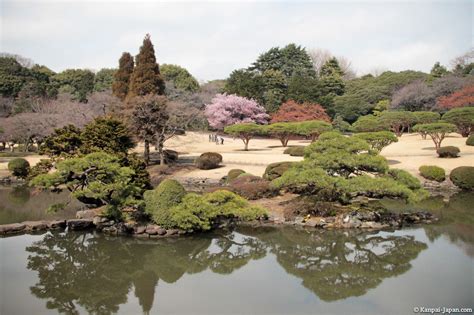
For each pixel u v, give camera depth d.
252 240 13.02
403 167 25.19
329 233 13.59
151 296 8.57
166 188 13.27
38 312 7.77
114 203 13.34
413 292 8.48
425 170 22.61
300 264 10.79
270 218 14.85
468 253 11.22
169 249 12.02
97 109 32.62
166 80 58.44
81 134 16.30
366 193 14.16
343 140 15.29
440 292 8.43
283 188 18.36
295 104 47.62
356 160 14.05
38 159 32.12
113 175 12.96
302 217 14.66
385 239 12.84
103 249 11.92
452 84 45.09
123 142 17.56
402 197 13.52
